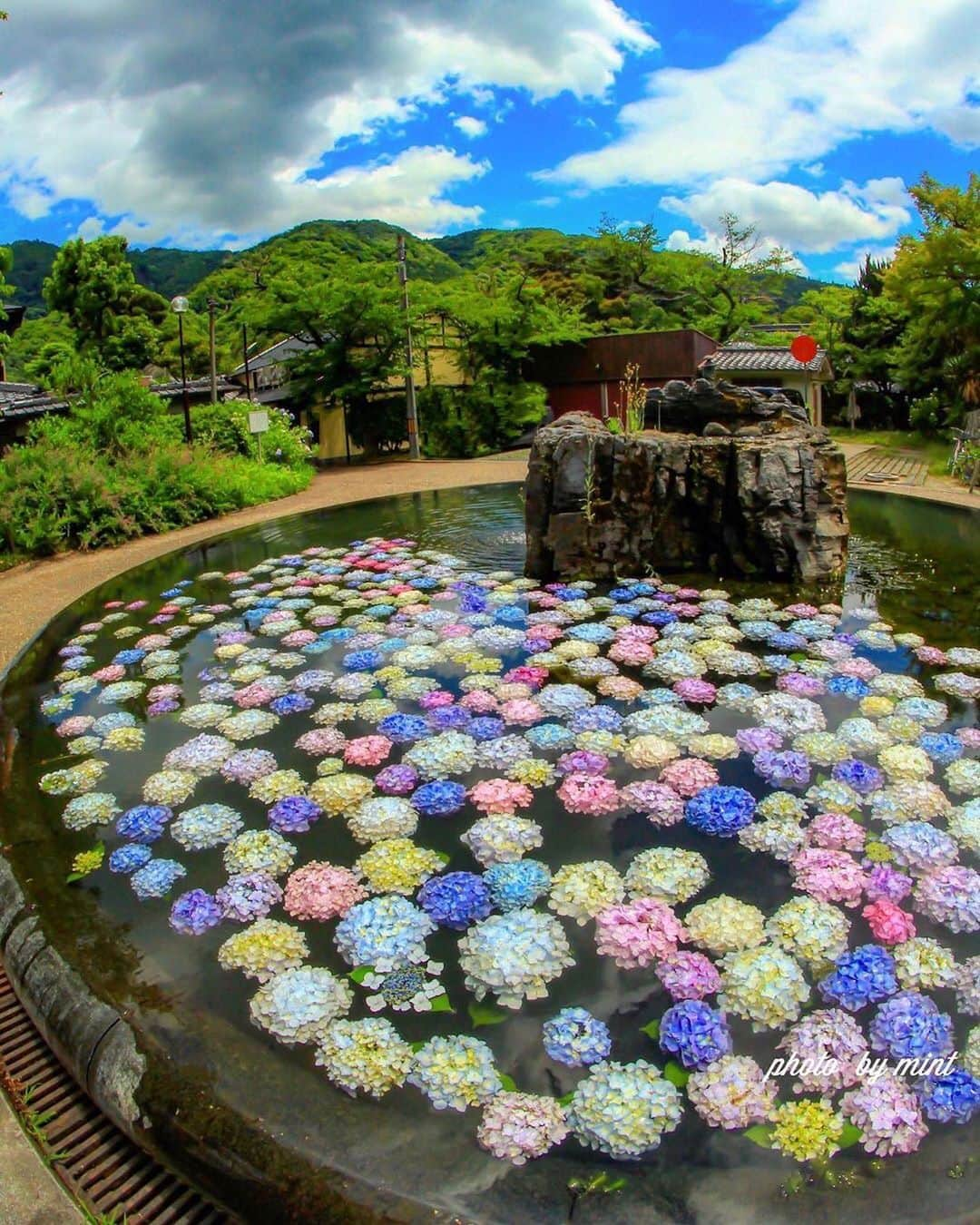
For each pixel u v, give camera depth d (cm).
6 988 255
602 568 655
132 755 384
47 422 1130
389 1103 196
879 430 2334
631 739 374
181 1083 202
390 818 316
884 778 335
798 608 560
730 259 2977
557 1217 168
